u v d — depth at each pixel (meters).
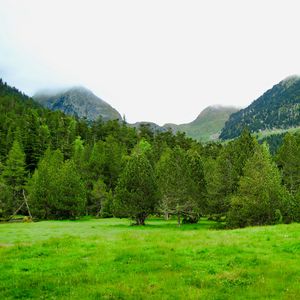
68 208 81.94
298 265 19.61
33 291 16.28
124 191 65.00
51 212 84.69
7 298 15.55
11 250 25.66
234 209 53.59
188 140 189.38
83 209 84.44
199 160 72.25
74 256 23.33
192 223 71.44
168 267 19.97
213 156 147.38
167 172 65.81
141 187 64.69
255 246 25.19
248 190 52.72
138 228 57.09
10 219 86.25
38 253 24.22
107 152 129.62
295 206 52.16
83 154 139.88
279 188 54.62
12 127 170.00
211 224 68.50
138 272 19.19
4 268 20.56
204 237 30.23
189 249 24.23
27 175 127.62
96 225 63.62
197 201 65.62
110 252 24.08
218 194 66.25
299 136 133.62
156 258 21.97
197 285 16.89
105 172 122.94
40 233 42.91
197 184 68.19
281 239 27.23
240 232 33.59
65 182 82.88
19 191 106.19
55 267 20.50
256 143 70.56
